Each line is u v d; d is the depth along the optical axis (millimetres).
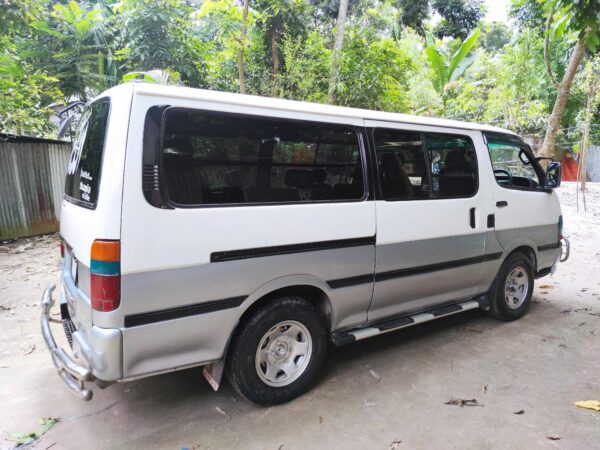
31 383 3016
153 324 2168
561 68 14102
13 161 7602
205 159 2305
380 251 3016
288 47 9320
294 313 2682
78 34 10805
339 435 2430
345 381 3031
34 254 6773
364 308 3049
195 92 2311
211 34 11617
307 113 2680
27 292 5008
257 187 2480
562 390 2906
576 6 4359
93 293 2062
